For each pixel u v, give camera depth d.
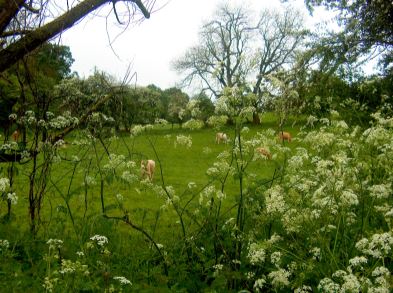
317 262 4.76
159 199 11.48
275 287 4.55
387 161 5.99
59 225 6.56
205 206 6.32
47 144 6.88
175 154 23.81
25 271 4.90
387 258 4.97
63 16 6.37
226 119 5.81
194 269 5.67
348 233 5.46
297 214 5.15
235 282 5.19
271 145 6.05
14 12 6.04
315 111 8.51
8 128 7.17
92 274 5.05
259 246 4.70
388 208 5.30
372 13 14.22
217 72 6.10
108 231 6.22
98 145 8.00
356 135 7.07
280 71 7.65
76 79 8.63
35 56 7.27
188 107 6.17
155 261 6.08
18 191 9.41
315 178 5.69
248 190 5.82
